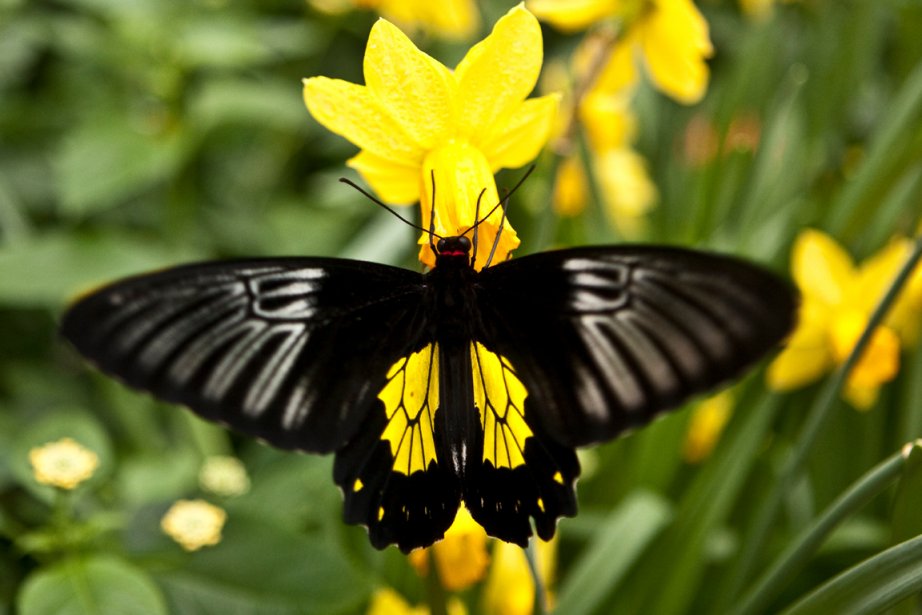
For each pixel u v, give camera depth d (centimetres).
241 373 62
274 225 92
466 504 63
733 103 88
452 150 64
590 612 71
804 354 76
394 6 84
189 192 86
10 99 90
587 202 83
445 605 67
